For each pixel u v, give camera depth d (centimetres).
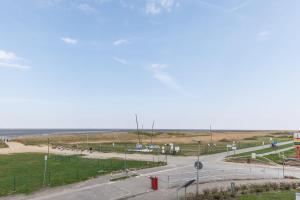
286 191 3030
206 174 4253
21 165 5144
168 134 18838
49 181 3591
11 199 2753
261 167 5100
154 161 5803
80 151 8306
